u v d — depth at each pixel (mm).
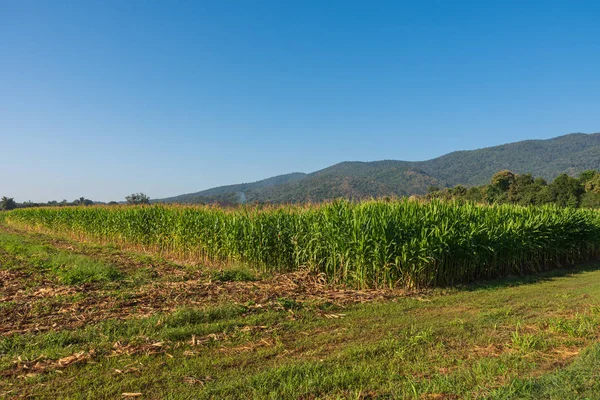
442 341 6000
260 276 11758
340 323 7043
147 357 5340
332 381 4512
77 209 26391
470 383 4406
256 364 5141
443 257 11000
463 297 9414
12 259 13336
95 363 5117
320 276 11219
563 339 5980
